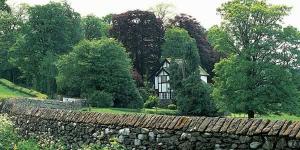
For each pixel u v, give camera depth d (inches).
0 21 3690.9
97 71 2714.1
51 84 3132.4
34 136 611.8
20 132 655.8
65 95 2812.5
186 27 4156.0
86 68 2714.1
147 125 434.0
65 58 2790.4
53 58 3206.2
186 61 2979.8
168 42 3811.5
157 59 3902.6
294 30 2145.7
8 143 534.0
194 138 390.6
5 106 808.9
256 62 2092.8
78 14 3619.6
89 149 454.6
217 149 374.0
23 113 658.8
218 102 2174.0
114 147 436.1
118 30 3855.8
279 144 336.5
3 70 3762.3
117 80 2694.4
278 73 2068.2
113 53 2733.8
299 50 2129.7
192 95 2340.1
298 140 325.7
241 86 2086.6
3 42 3715.6
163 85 3331.7
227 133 367.6
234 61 2133.4
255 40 2180.1
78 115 530.6
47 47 3371.1
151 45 3890.3
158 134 422.3
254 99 2054.6
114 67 2711.6
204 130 383.2
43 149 554.9
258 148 348.2
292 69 2130.9
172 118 419.2
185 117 408.8
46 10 3368.6
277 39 2142.0
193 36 4141.2
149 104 2871.6
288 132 331.9
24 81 3754.9
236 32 2222.0
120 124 462.6
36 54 3316.9
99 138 487.5
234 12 2172.7
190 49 3627.0
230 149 365.1
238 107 2087.8
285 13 2155.5
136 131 444.1
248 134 353.4
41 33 3356.3
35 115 618.2
